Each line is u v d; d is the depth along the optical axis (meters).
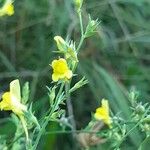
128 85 0.44
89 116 0.43
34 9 0.43
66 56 0.21
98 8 0.44
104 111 0.24
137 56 0.45
